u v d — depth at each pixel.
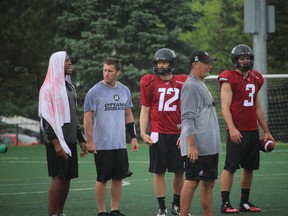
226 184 30.64
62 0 90.56
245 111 30.70
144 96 30.23
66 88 27.05
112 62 28.88
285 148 61.31
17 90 91.25
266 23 64.44
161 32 86.94
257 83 30.91
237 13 116.62
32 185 39.75
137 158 54.12
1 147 60.44
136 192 36.47
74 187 38.59
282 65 94.19
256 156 30.95
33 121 106.62
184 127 25.16
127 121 29.92
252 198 34.25
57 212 27.12
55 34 91.44
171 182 40.28
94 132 28.75
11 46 87.88
